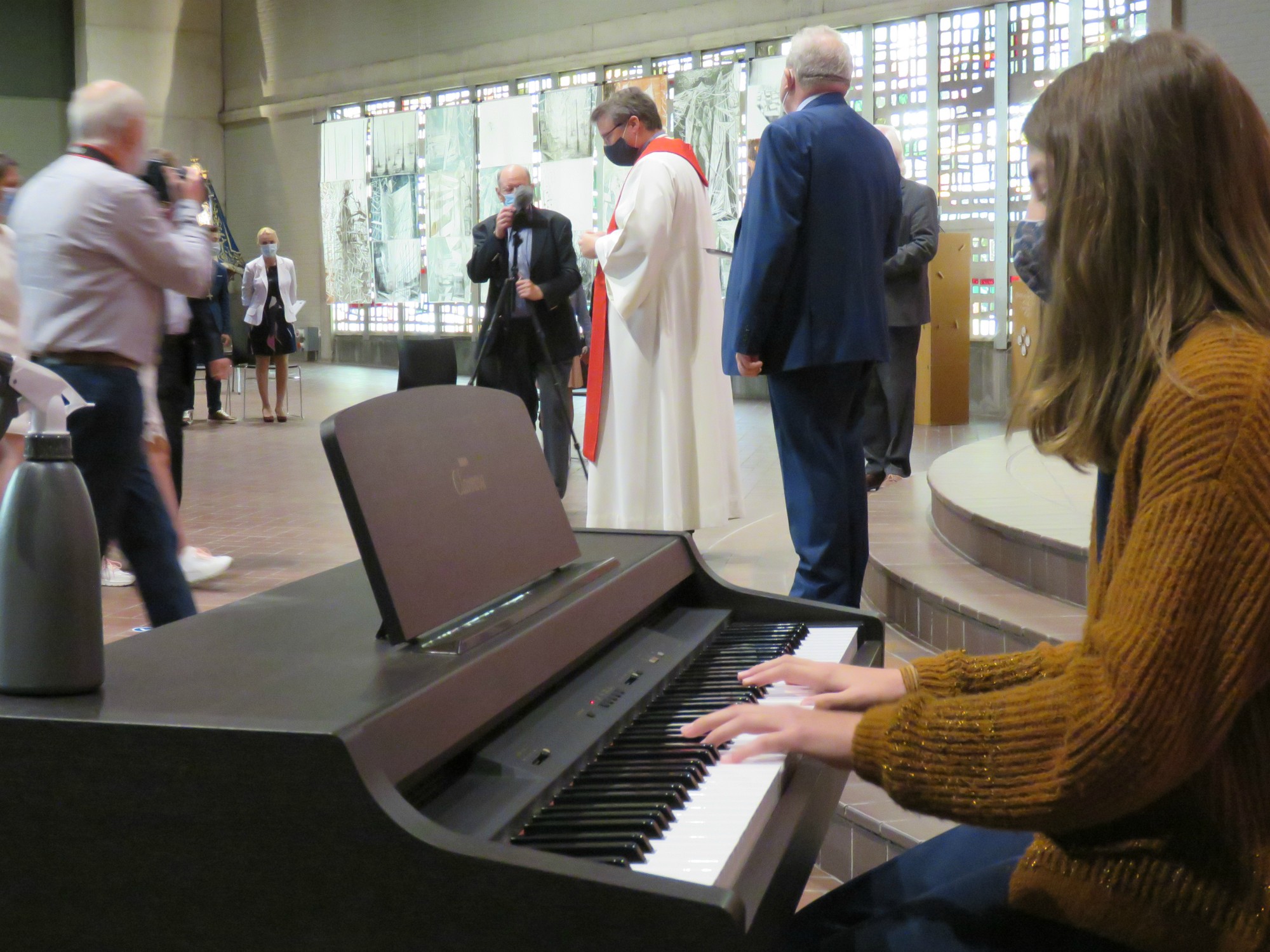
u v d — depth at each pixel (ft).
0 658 3.65
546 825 3.73
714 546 18.86
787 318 12.02
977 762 3.68
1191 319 3.77
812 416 12.26
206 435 37.09
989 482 17.78
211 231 12.39
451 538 4.57
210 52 72.13
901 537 16.60
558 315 22.25
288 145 69.77
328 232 68.08
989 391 43.55
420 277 63.72
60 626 3.65
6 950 3.48
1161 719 3.40
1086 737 3.48
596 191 55.57
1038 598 12.57
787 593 15.20
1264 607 3.37
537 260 21.83
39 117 69.41
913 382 23.03
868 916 5.00
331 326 69.41
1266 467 3.39
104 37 69.00
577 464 28.78
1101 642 3.55
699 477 17.10
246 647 4.34
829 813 4.71
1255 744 3.81
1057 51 41.42
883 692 4.71
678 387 16.87
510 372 22.40
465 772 4.04
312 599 5.25
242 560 19.20
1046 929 4.25
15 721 3.43
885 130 21.79
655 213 16.14
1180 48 3.82
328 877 3.25
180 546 17.56
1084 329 3.97
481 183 60.13
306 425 40.09
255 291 40.01
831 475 12.32
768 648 5.88
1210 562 3.39
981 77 43.37
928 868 5.22
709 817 3.86
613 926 3.02
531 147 57.77
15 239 11.21
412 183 63.26
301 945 3.29
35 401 3.76
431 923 3.17
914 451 30.12
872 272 12.14
